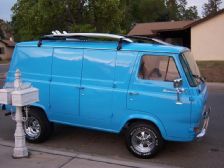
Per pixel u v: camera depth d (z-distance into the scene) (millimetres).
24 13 29484
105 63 7125
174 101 6562
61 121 7660
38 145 7762
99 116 7227
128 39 7062
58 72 7598
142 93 6781
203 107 6816
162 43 7422
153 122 6754
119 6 32406
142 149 6934
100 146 7715
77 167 6145
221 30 30328
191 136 6570
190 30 31953
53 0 28266
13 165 6195
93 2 29266
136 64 6883
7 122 9938
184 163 6789
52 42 7773
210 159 7012
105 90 7090
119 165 6309
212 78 21625
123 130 7340
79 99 7367
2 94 6539
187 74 6570
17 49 8086
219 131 8961
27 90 6582
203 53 31078
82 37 7484
